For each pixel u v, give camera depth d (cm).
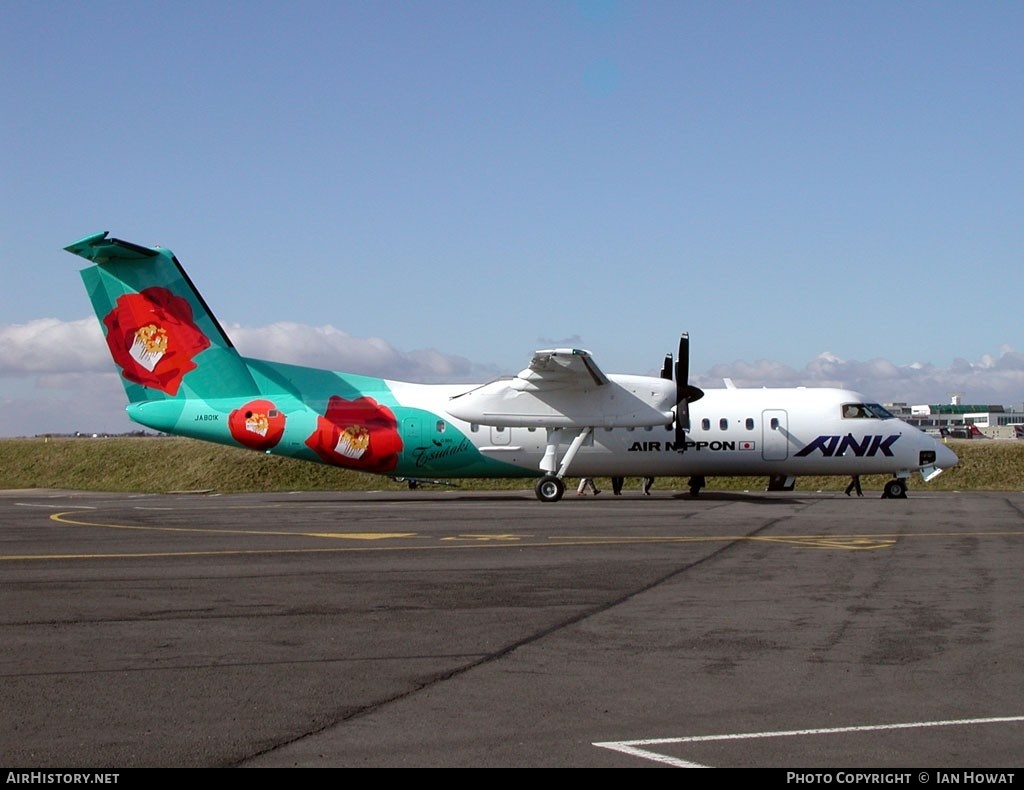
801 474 3003
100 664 848
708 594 1184
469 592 1205
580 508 2509
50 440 5500
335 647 913
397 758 613
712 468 2967
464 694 754
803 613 1065
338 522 2123
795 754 616
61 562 1473
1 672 821
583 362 2589
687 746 632
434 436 2880
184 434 2856
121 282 2831
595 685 778
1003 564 1420
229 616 1059
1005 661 850
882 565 1414
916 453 2964
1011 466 4138
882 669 823
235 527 2019
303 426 2842
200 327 2842
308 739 649
